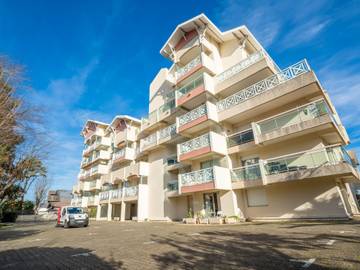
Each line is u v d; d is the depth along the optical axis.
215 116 17.30
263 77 16.47
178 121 19.56
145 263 5.18
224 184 15.32
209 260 5.11
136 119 31.05
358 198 21.30
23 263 5.84
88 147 43.44
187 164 19.53
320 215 12.28
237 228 10.97
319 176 11.64
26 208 51.50
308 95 13.95
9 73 11.20
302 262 4.34
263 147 15.40
